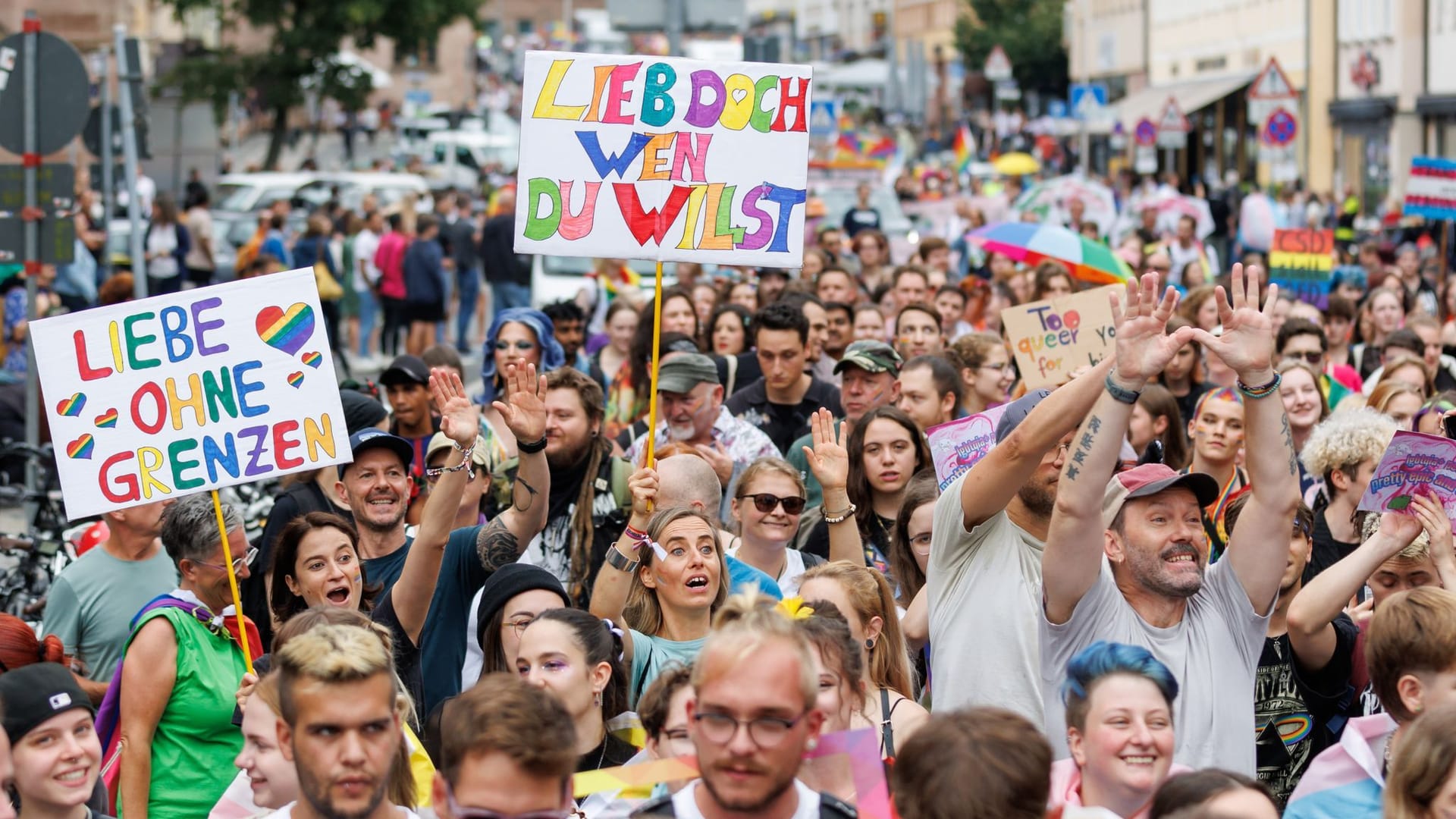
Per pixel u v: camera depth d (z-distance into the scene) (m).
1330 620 6.00
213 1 48.19
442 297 23.55
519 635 5.80
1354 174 43.53
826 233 19.80
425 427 9.38
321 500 7.72
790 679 3.91
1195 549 5.41
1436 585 6.23
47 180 12.46
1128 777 4.47
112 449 6.47
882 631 5.81
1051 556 5.30
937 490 6.85
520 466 6.82
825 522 8.02
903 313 11.41
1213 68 53.44
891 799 4.32
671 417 8.84
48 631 7.18
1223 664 5.47
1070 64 67.00
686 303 12.66
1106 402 5.16
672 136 7.17
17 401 12.95
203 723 6.06
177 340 6.51
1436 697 5.00
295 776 5.10
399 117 62.22
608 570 6.33
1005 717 4.04
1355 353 13.21
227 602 6.49
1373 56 42.12
